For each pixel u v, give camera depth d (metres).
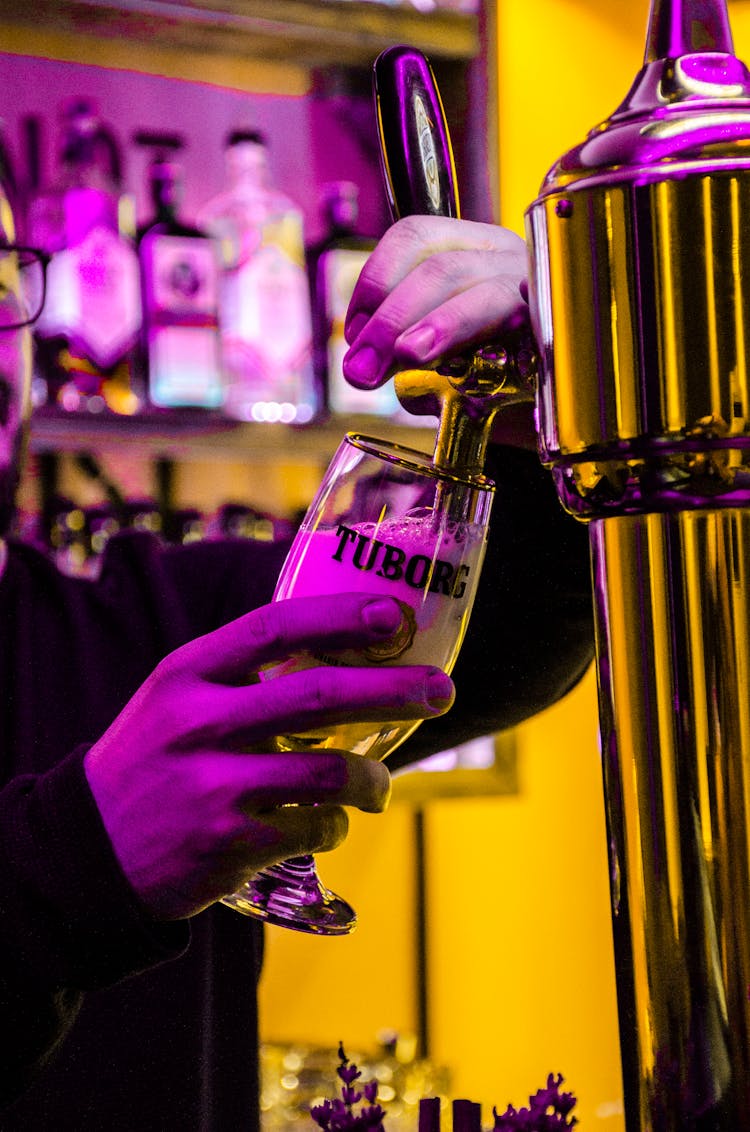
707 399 0.32
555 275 0.34
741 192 0.32
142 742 0.50
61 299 1.81
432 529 0.53
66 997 0.56
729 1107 0.34
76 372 1.81
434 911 2.27
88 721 1.05
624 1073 0.36
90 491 1.99
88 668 1.07
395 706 0.48
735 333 0.32
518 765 2.24
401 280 0.57
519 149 2.27
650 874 0.34
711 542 0.34
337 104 2.18
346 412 1.99
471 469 0.54
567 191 0.33
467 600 0.54
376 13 1.98
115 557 1.18
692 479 0.33
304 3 1.92
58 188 1.89
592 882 2.37
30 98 1.97
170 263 1.88
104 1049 0.92
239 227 2.01
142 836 0.51
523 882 2.32
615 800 0.35
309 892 0.58
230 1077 1.00
